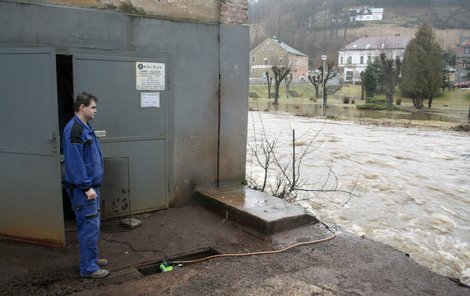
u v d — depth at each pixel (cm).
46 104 480
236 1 712
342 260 504
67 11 552
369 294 423
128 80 598
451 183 1242
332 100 6128
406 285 447
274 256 509
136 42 612
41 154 489
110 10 586
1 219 522
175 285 427
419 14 12256
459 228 849
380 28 11606
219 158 727
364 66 9275
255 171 1252
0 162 509
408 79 5247
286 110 4372
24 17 528
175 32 646
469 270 656
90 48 574
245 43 732
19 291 407
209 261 491
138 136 616
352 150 1764
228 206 626
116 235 561
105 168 589
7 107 497
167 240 551
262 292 417
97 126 580
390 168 1430
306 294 416
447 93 6309
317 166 1416
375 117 3675
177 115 661
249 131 2394
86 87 566
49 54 473
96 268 443
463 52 7675
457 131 2602
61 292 407
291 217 588
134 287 421
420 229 836
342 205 970
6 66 491
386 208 965
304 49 10562
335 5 12794
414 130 2617
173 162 665
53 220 498
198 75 680
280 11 11344
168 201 664
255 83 7894
